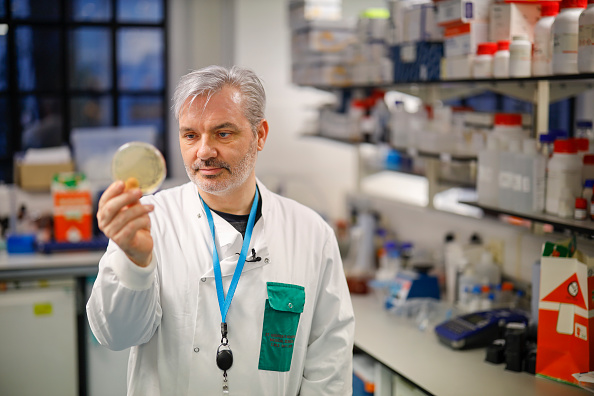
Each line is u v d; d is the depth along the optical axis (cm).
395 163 386
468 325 240
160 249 173
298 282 178
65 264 329
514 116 247
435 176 327
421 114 310
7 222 372
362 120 360
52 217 377
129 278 145
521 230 268
